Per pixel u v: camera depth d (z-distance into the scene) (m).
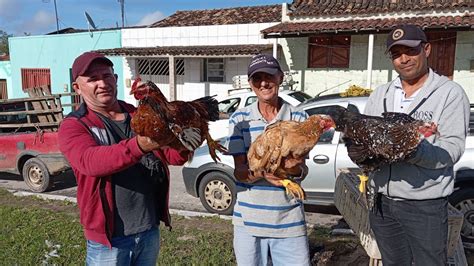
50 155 8.02
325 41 13.70
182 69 16.69
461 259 3.90
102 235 2.57
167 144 2.25
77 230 5.77
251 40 15.32
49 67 20.23
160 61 17.14
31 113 8.15
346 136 2.67
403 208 2.94
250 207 3.05
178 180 9.14
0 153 8.50
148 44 17.36
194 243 5.27
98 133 2.59
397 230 3.11
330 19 13.31
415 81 3.02
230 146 3.08
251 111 3.14
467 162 4.95
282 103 3.16
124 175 2.62
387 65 12.95
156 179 2.75
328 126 2.54
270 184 2.99
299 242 3.06
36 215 6.51
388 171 2.96
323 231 5.61
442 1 12.13
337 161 5.74
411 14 12.25
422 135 2.45
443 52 12.35
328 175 5.83
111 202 2.57
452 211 3.84
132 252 2.71
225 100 9.92
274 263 3.16
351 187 4.52
